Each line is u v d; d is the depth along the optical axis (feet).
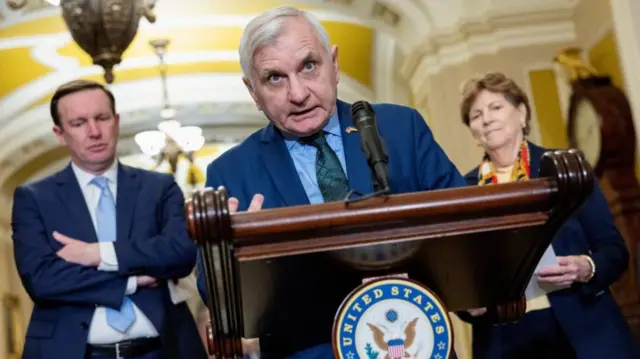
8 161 37.47
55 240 9.07
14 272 39.73
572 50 19.27
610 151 17.40
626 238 16.99
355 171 6.09
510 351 8.91
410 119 6.54
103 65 18.69
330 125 6.40
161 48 31.65
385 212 4.56
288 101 5.89
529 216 4.73
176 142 33.42
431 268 5.13
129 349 8.68
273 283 4.91
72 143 9.27
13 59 31.60
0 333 35.99
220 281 4.87
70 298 8.68
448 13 24.98
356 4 26.61
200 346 9.22
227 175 6.48
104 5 17.88
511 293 5.74
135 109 36.11
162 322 8.82
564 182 4.58
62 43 30.58
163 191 9.59
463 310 6.50
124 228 9.18
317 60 5.91
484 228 4.68
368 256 4.76
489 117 9.71
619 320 8.92
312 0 27.30
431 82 25.61
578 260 8.63
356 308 4.68
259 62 5.85
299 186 6.22
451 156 24.81
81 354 8.50
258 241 4.55
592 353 8.55
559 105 23.34
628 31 17.12
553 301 8.77
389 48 30.71
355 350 4.64
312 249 4.56
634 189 17.21
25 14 27.40
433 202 4.59
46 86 33.76
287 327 5.73
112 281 8.73
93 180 9.41
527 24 23.71
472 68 24.12
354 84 34.12
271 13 5.92
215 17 30.04
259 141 6.58
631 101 17.47
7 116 34.63
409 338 4.67
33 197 9.27
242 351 5.67
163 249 8.86
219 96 35.83
